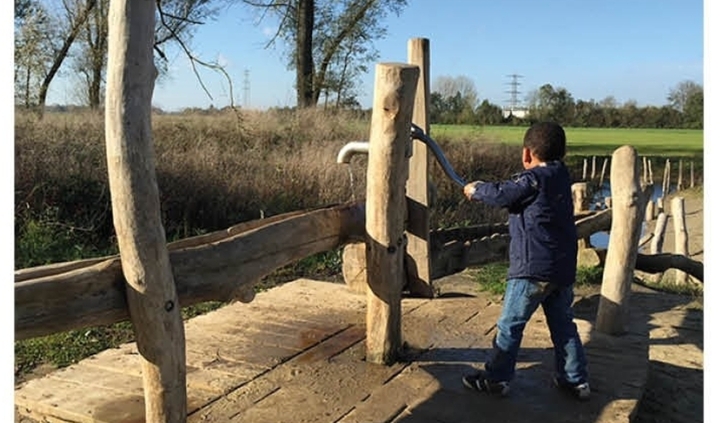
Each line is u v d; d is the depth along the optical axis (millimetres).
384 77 3488
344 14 18391
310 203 9617
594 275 6992
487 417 3129
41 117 10172
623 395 3389
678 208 11016
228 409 3178
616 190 4316
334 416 3109
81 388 3432
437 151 3781
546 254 3160
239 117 12516
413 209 5098
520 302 3211
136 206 2266
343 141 12680
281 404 3238
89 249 7398
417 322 4535
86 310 2270
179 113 13586
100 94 15945
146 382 2432
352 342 4152
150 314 2342
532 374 3641
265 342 4145
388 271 3693
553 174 3174
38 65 13961
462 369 3697
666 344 5242
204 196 8812
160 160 8727
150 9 2227
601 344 4141
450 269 5535
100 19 15406
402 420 3090
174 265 2650
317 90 18469
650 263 7344
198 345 4074
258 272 3062
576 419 3125
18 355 4523
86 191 7996
